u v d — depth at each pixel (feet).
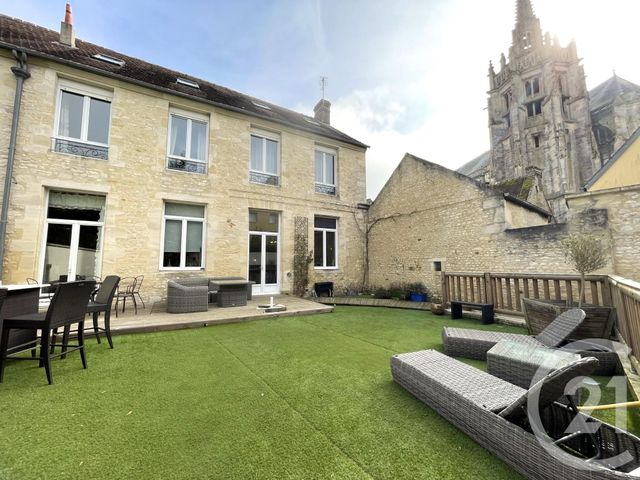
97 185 22.98
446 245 28.40
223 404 8.07
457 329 13.17
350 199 37.86
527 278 17.49
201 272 26.84
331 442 6.37
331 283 34.12
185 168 27.48
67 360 11.47
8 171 19.99
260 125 31.68
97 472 5.43
